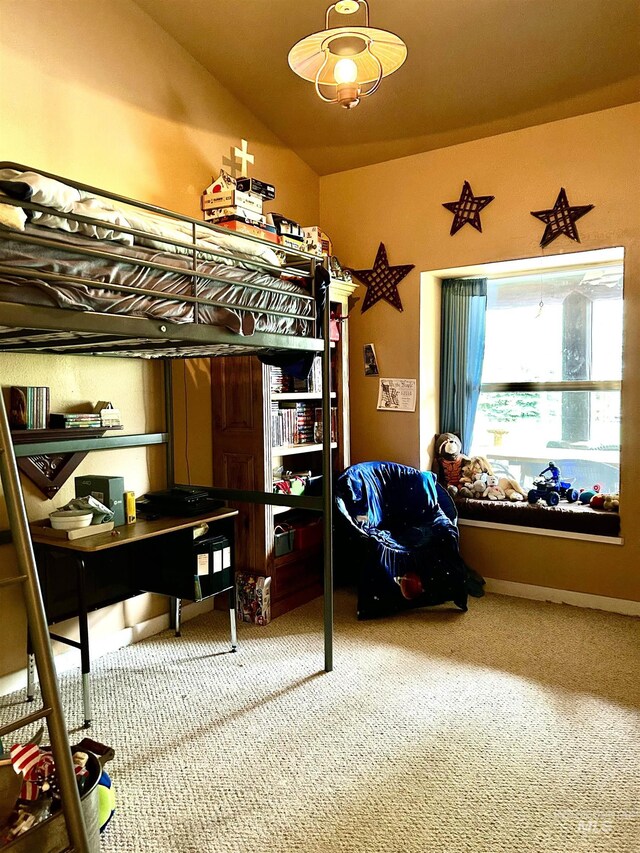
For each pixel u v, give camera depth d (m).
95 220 1.69
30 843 1.27
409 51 3.00
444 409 4.16
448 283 4.10
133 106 2.88
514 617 3.31
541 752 2.08
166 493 2.94
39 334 1.89
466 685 2.55
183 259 2.01
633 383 3.24
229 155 3.45
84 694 2.27
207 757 2.06
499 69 3.06
